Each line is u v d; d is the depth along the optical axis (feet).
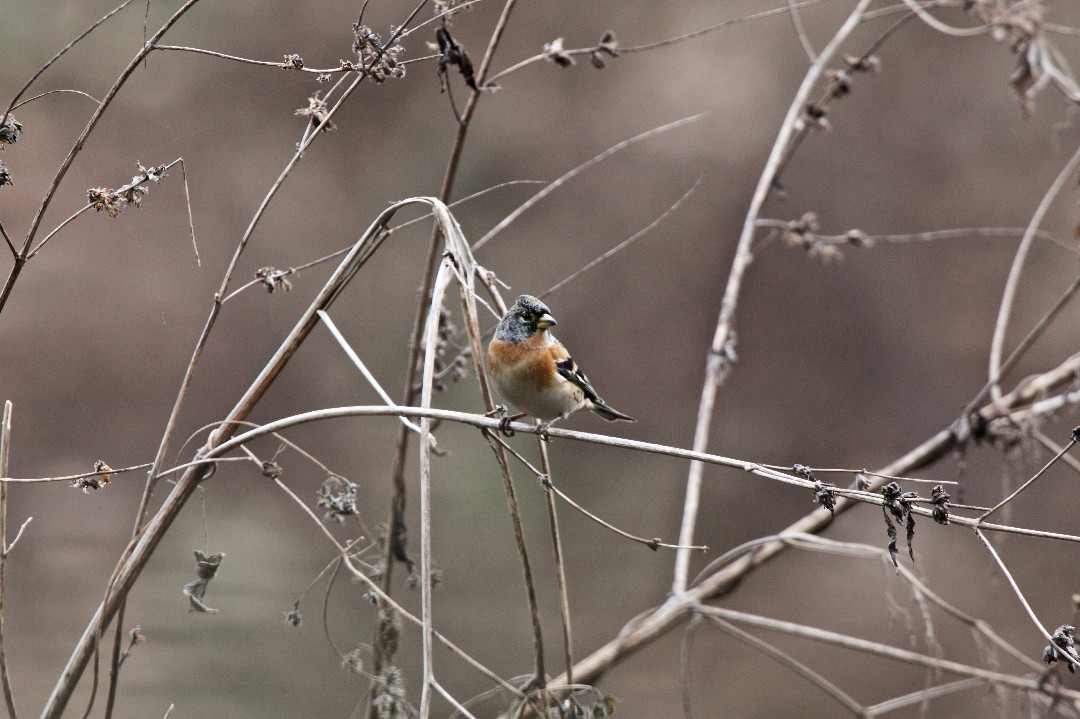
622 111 80.38
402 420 18.80
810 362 81.66
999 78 74.13
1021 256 24.80
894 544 13.78
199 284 63.31
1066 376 24.61
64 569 44.19
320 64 64.75
